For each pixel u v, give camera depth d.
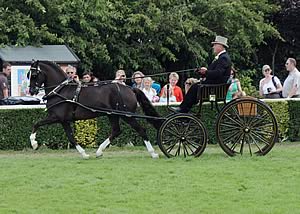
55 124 15.25
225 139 13.56
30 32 20.70
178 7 23.59
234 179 11.09
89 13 21.97
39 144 15.21
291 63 16.97
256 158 13.15
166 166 12.35
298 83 16.86
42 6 21.33
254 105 13.40
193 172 11.66
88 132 15.41
